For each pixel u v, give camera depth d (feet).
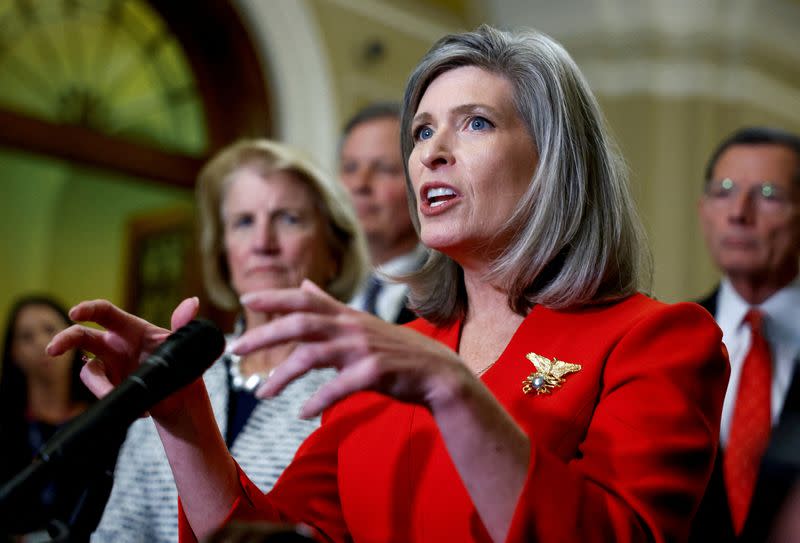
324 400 4.25
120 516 9.10
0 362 13.21
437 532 5.43
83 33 24.20
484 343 6.26
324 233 10.31
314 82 26.35
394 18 28.43
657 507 4.90
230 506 5.67
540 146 6.10
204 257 10.61
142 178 25.07
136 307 26.68
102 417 4.27
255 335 4.26
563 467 4.72
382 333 4.41
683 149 31.83
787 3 32.24
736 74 32.55
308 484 6.27
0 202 33.55
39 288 33.99
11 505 4.04
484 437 4.51
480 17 31.19
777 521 3.64
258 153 10.55
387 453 5.86
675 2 31.35
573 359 5.69
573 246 6.05
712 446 5.24
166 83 25.75
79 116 24.13
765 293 11.02
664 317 5.62
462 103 6.13
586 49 31.76
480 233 6.02
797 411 9.78
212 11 25.55
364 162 13.79
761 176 11.21
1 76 22.79
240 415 9.28
